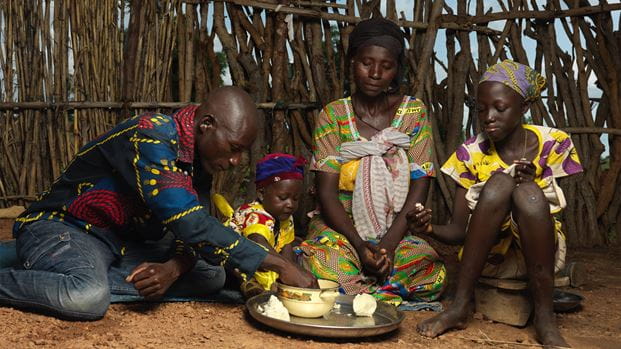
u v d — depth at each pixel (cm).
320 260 317
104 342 228
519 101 280
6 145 496
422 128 346
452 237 291
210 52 496
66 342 229
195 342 234
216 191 494
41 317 257
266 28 494
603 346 251
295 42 501
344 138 344
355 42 338
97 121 484
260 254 261
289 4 492
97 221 280
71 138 490
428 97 509
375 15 503
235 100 259
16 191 504
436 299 331
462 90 514
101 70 484
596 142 525
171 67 509
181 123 263
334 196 337
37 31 483
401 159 337
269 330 254
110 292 274
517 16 516
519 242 266
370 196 328
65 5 481
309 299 256
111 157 265
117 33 483
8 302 265
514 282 275
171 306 288
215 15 492
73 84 484
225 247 258
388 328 242
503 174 262
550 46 525
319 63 500
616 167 525
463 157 303
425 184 342
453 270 414
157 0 481
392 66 335
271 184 327
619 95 525
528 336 263
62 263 262
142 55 480
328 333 235
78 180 278
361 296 269
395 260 319
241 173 495
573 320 296
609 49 527
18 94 491
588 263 449
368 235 329
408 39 514
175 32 486
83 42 480
